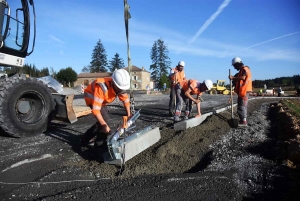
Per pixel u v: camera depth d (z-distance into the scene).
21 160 4.27
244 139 5.51
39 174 3.77
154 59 61.09
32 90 5.76
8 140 5.43
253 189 3.22
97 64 68.31
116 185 3.36
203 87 6.86
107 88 4.07
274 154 4.50
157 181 3.42
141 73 64.50
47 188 3.31
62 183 3.45
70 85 54.56
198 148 4.95
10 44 5.67
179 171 4.00
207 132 5.98
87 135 4.92
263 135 5.91
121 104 12.54
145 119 8.27
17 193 3.17
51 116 6.20
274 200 2.94
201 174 3.63
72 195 3.05
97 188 3.26
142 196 3.04
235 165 3.99
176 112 7.25
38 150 4.81
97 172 3.83
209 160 4.34
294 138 4.87
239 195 3.06
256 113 9.68
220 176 3.56
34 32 6.28
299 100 20.59
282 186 3.25
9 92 5.30
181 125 6.29
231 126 6.63
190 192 3.13
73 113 6.56
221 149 4.84
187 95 6.96
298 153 3.84
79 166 4.07
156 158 4.36
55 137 5.75
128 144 4.20
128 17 5.01
